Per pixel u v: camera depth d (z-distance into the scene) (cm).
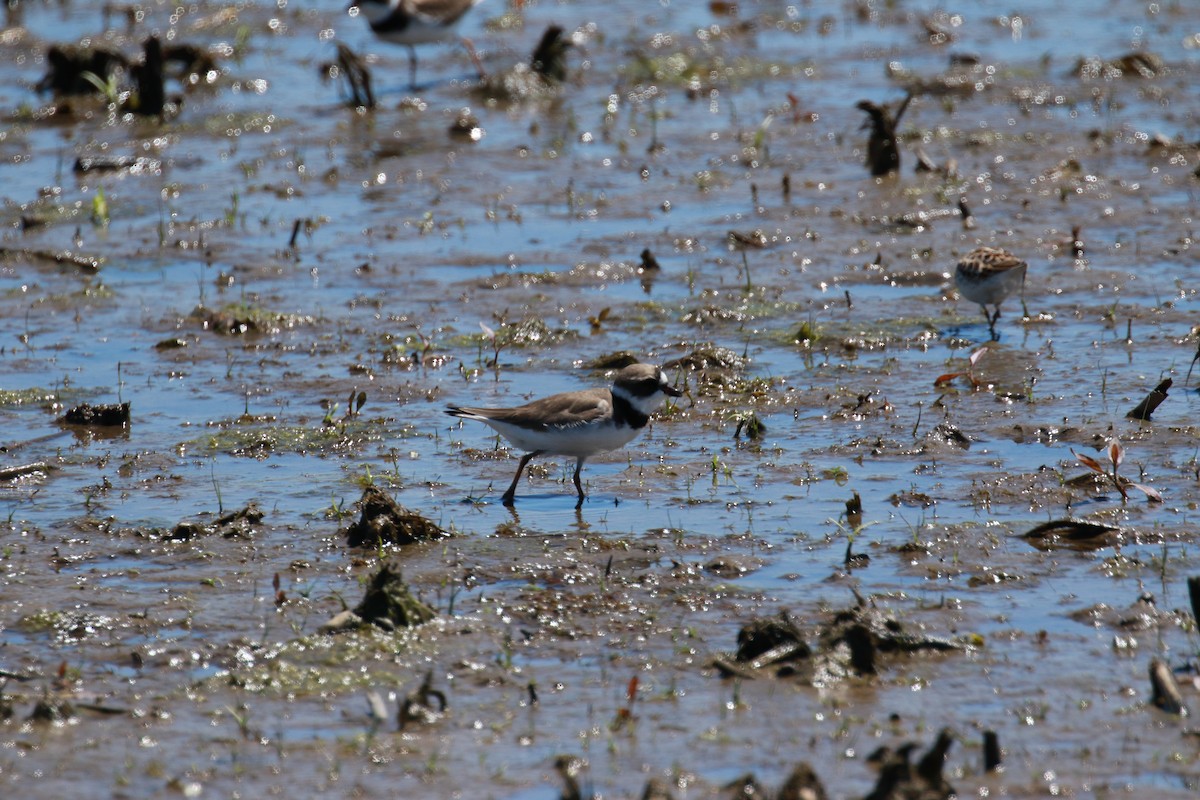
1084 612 1084
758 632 1030
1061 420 1499
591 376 1692
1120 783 864
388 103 3100
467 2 3209
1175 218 2212
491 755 912
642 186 2503
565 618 1100
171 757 913
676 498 1345
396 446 1502
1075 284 1961
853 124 2856
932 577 1158
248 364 1761
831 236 2208
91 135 2883
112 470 1438
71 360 1780
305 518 1307
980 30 3681
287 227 2320
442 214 2373
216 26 3838
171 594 1148
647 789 841
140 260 2172
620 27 3791
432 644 1059
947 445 1448
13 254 2188
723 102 3088
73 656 1051
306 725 953
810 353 1755
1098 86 3053
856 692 982
